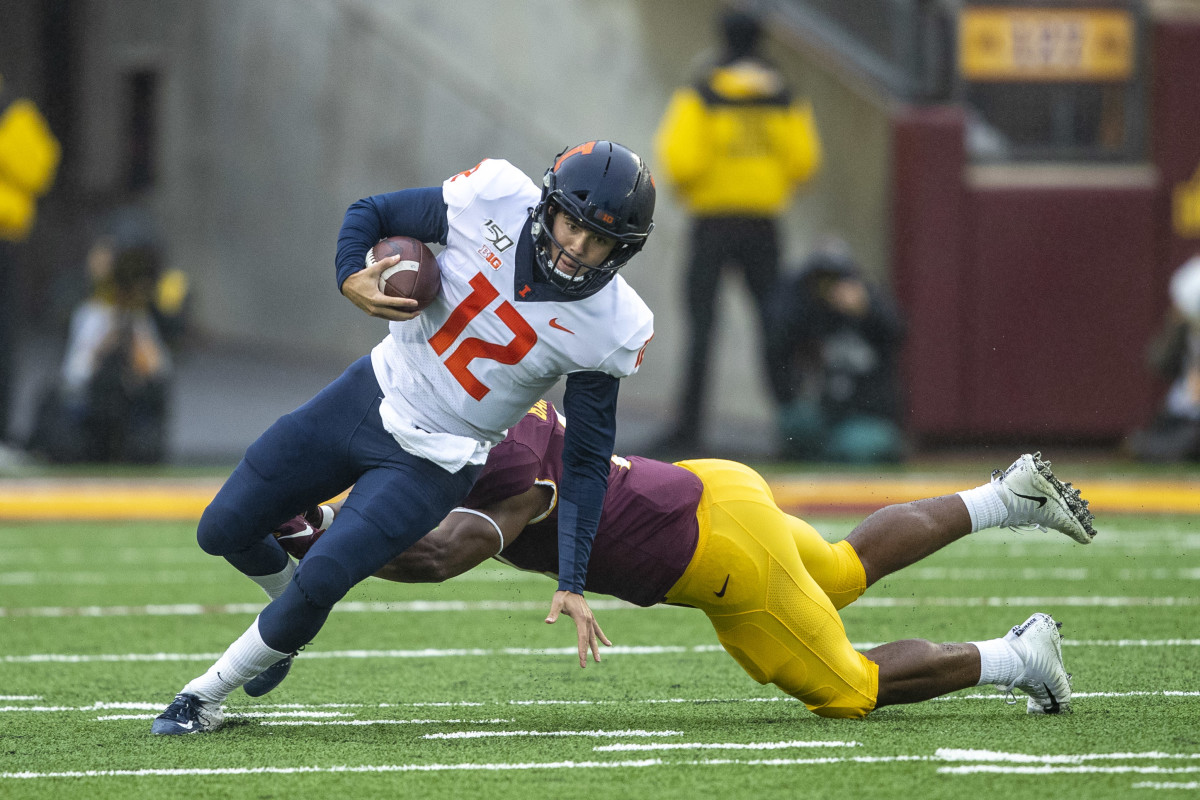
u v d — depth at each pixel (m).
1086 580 27.91
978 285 52.03
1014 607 24.86
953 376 52.12
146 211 73.88
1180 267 52.03
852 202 53.75
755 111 45.34
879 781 13.65
